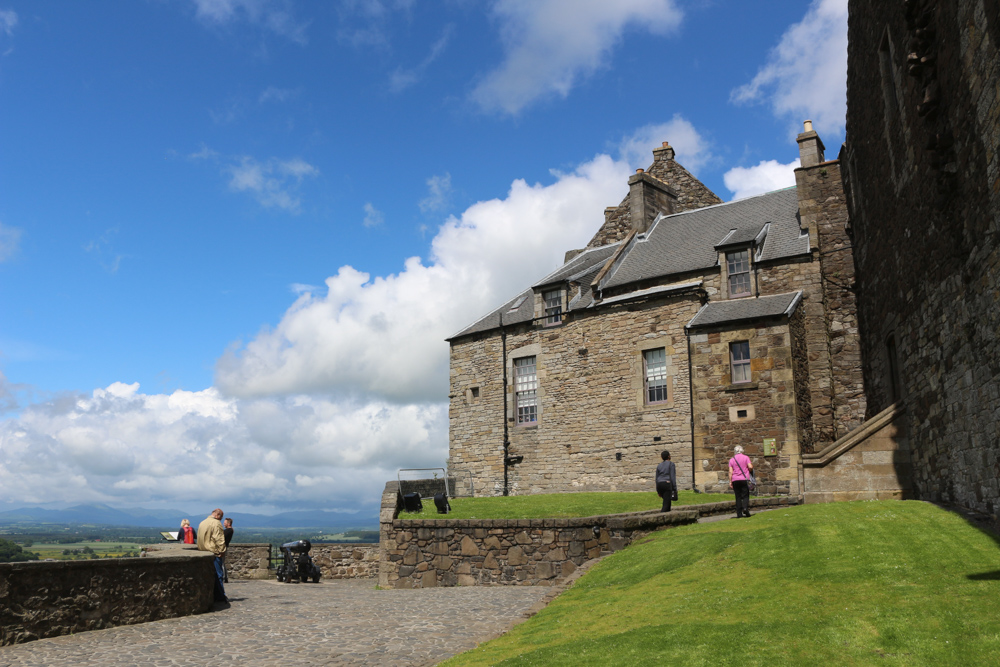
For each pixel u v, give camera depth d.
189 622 10.98
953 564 8.50
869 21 15.92
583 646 7.64
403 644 9.11
